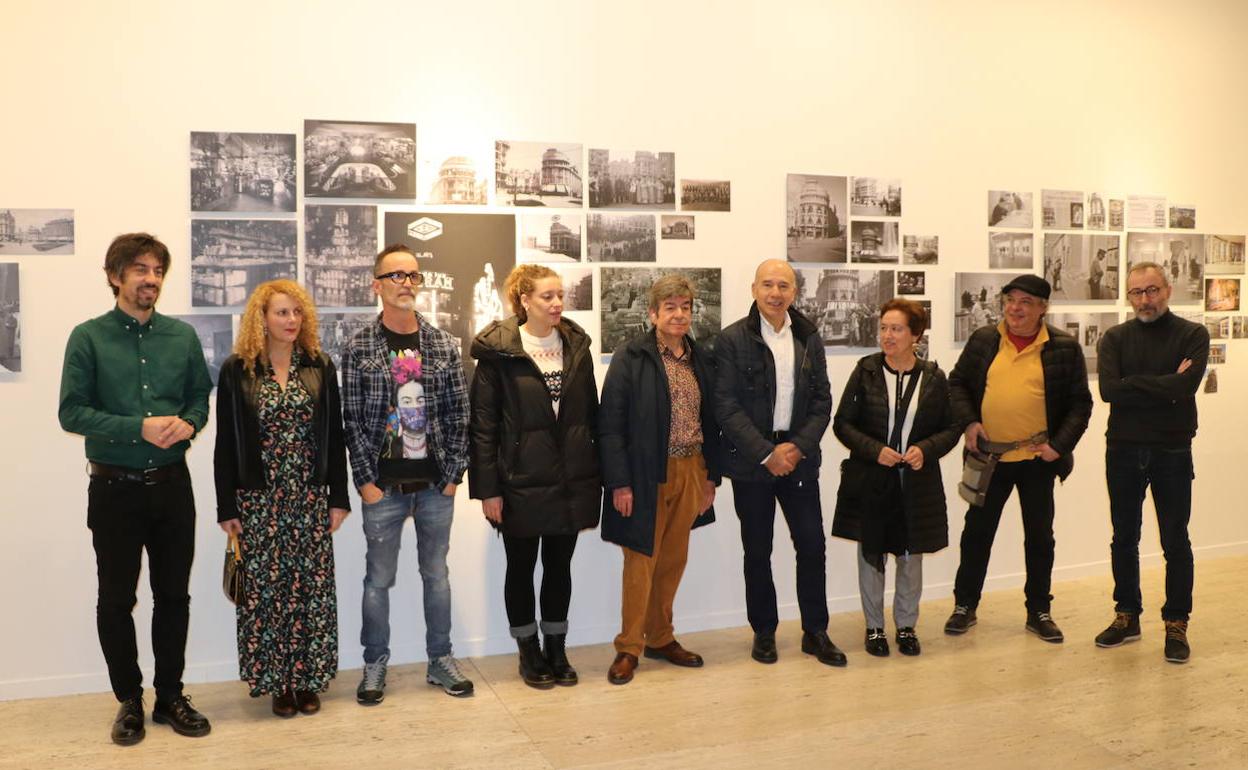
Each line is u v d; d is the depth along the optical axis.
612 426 3.66
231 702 3.58
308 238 3.89
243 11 3.79
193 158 3.74
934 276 4.90
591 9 4.25
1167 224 5.45
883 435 3.97
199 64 3.75
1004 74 5.03
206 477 3.81
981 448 4.32
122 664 3.19
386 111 3.97
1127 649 4.13
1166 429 4.02
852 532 4.02
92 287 3.67
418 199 4.02
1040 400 4.22
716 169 4.46
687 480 3.81
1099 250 5.28
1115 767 3.00
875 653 4.08
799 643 4.26
